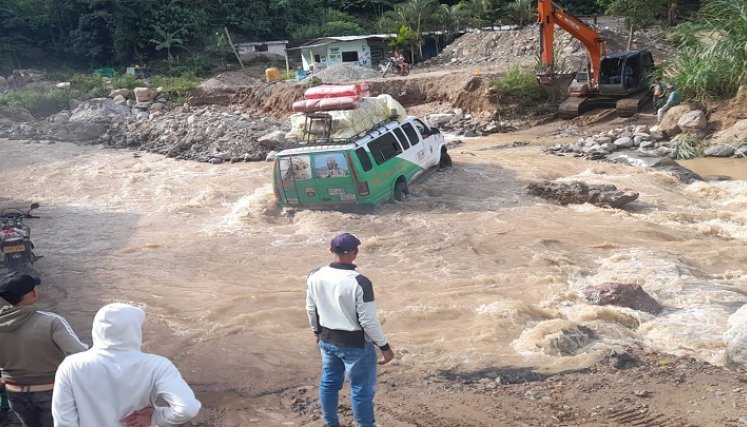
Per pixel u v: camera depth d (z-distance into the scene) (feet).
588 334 27.20
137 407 11.32
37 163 80.28
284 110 108.58
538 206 50.49
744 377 22.49
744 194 53.16
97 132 96.07
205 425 20.80
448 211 49.60
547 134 86.53
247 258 41.39
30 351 14.80
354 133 49.88
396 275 36.91
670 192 54.80
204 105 115.96
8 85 144.05
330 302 17.47
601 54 91.56
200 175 69.46
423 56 169.89
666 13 141.38
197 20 192.03
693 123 73.41
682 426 19.01
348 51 161.99
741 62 75.61
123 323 11.26
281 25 207.62
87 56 182.39
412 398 22.03
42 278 38.78
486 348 26.61
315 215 48.67
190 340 28.76
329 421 18.70
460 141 84.28
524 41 140.26
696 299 31.60
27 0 187.93
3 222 40.57
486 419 20.24
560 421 19.85
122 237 48.01
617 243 41.60
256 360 26.32
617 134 78.74
